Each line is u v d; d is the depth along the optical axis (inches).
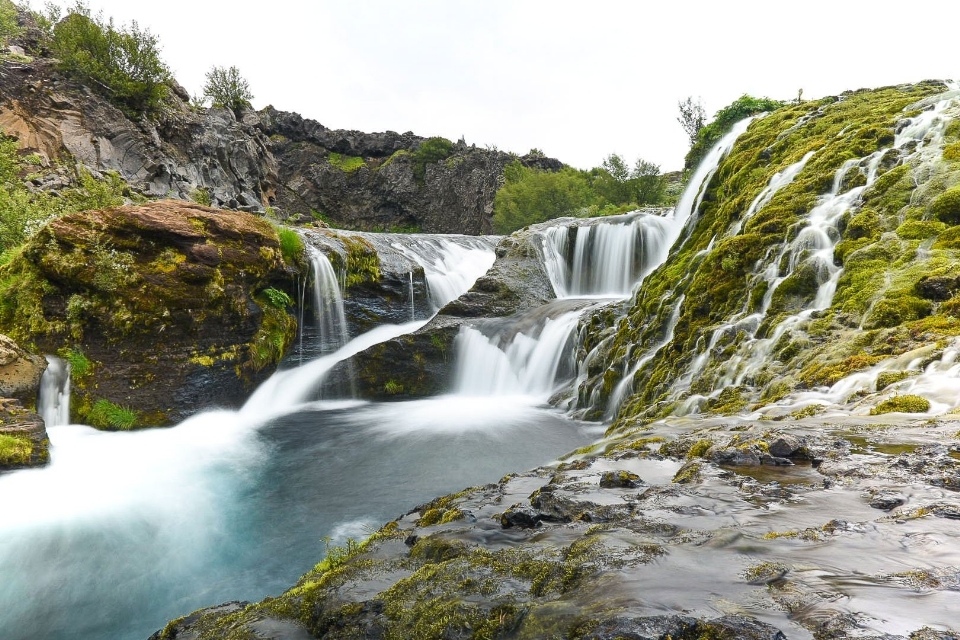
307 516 361.7
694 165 1419.8
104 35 1336.1
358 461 471.5
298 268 719.7
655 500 131.6
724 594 77.9
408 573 116.0
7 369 462.6
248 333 639.8
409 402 718.5
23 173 1021.8
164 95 1445.6
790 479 145.2
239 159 1678.2
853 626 65.3
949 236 362.6
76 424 506.0
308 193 2655.0
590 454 236.4
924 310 321.7
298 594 123.3
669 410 391.2
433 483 414.3
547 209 2171.5
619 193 2069.4
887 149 480.1
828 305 382.6
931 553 88.7
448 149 2753.4
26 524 338.0
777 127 719.1
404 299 886.4
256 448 519.5
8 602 269.6
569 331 702.5
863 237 405.1
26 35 1339.8
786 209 492.4
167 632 137.0
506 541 121.3
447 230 2645.2
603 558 95.2
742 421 245.3
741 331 414.3
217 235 598.9
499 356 753.0
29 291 515.2
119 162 1230.3
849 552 91.2
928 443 169.9
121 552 314.7
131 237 549.3
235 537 333.4
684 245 686.5
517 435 521.7
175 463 465.4
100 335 530.0
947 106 499.2
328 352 772.0
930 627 64.1
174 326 560.7
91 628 250.8
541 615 80.0
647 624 69.4
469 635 82.3
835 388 283.4
